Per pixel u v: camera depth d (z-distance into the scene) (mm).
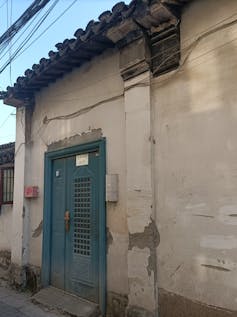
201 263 4227
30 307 6262
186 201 4457
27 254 7578
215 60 4281
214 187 4164
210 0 4383
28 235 7633
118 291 5387
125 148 5477
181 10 4691
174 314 4477
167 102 4809
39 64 6484
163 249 4684
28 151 7824
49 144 7227
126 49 5379
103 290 5590
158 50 5008
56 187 7008
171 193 4648
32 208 7637
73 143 6559
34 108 7840
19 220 7730
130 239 5090
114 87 5797
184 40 4656
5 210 9250
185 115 4562
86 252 6102
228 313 3912
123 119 5578
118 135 5637
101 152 5875
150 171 4898
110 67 5898
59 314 5863
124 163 5473
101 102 6020
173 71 4770
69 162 6730
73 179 6570
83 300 6012
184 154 4535
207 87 4344
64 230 6668
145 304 4793
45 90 7477
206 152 4285
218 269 4051
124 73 5418
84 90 6402
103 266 5633
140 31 5078
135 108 5211
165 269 4641
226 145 4090
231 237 3955
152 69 5059
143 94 5109
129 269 5066
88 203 6156
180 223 4508
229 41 4156
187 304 4340
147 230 4867
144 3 4578
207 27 4391
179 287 4449
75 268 6305
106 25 5105
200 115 4391
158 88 4953
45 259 6977
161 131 4852
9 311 6086
